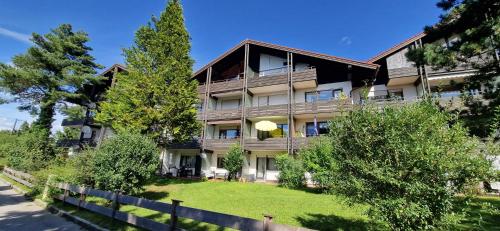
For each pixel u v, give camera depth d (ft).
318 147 50.75
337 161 17.90
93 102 108.06
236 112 80.38
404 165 14.52
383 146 15.48
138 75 59.77
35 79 92.38
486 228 23.12
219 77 96.43
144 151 38.34
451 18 38.19
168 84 63.46
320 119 75.56
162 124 61.36
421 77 62.80
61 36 103.09
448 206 14.06
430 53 37.14
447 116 16.05
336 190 17.76
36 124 98.12
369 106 17.74
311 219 28.50
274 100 83.71
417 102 17.17
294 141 69.62
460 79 60.95
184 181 64.95
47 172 45.42
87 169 38.75
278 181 68.39
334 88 76.95
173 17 69.56
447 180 14.06
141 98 59.41
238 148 73.67
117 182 34.94
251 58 91.09
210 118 83.82
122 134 39.78
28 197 44.50
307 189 54.24
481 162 13.66
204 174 81.25
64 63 98.37
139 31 67.05
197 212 19.31
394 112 16.08
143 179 38.22
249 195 45.24
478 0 34.14
